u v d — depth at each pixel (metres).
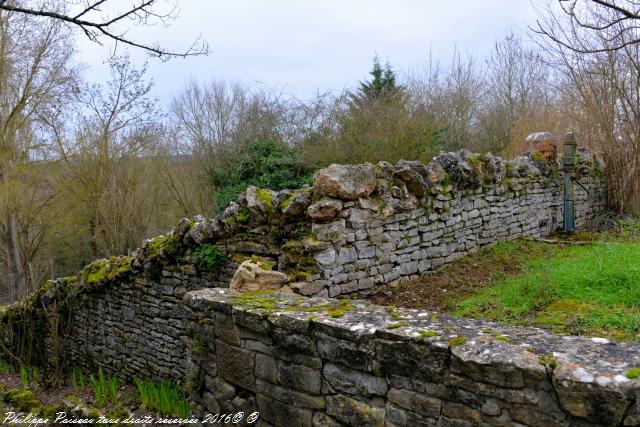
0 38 14.35
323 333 2.95
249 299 3.66
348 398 2.88
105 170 17.48
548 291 4.86
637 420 1.91
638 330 3.72
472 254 7.55
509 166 8.69
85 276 8.26
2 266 20.58
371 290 5.69
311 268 5.03
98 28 4.35
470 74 19.30
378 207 5.73
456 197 7.21
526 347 2.33
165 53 4.73
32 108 16.00
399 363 2.62
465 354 2.37
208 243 6.19
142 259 7.02
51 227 18.67
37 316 9.41
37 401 6.39
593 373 2.03
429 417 2.53
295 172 14.95
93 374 8.38
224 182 16.52
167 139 19.34
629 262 5.25
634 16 4.04
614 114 10.98
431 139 14.04
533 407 2.18
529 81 19.30
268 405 3.33
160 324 6.98
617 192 11.53
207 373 3.86
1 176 15.98
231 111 17.84
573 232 9.73
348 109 14.73
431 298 5.60
